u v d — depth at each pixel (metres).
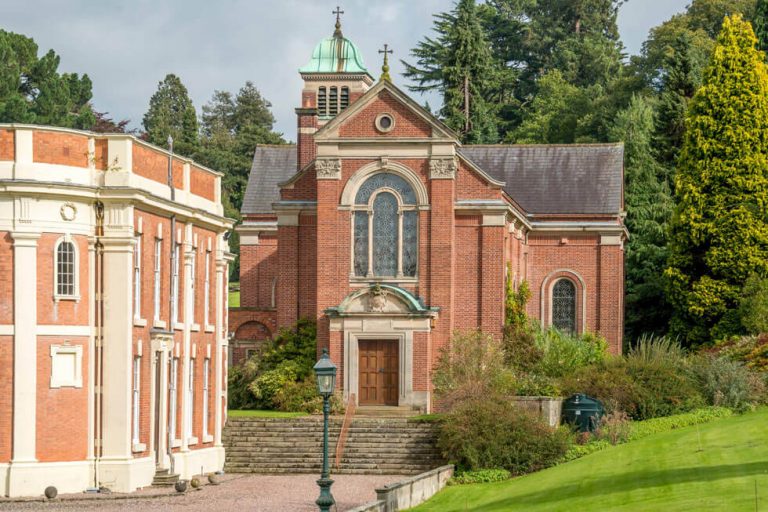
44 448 37.50
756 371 52.31
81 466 38.00
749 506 27.39
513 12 119.88
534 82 114.00
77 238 38.38
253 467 46.66
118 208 38.72
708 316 63.06
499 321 55.84
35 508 34.44
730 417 48.34
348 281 55.19
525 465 42.53
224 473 46.16
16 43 94.75
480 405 43.91
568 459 42.84
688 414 48.19
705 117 63.56
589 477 36.69
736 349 55.22
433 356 54.50
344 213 55.38
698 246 63.75
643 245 73.56
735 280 62.62
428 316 53.41
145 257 40.38
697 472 34.31
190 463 43.75
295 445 47.44
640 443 43.56
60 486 37.50
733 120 63.12
